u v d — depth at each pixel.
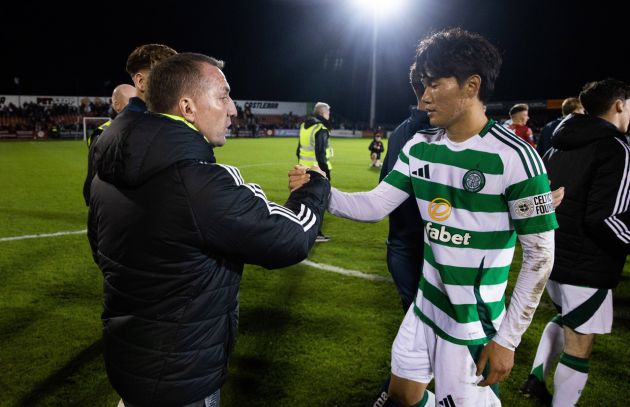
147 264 1.33
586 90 2.22
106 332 1.46
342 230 6.32
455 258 1.61
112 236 1.37
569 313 2.22
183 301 1.36
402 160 1.82
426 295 1.75
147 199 1.30
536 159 1.46
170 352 1.38
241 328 3.35
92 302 3.79
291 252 1.40
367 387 2.66
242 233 1.31
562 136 2.21
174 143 1.28
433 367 1.74
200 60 1.41
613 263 2.14
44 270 4.52
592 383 2.71
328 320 3.50
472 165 1.54
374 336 3.25
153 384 1.40
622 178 2.02
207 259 1.36
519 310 1.47
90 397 2.54
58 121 27.36
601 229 2.05
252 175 11.34
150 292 1.35
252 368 2.83
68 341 3.13
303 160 6.25
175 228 1.29
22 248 5.21
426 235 1.72
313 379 2.73
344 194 1.89
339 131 34.12
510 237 1.58
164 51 2.46
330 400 2.55
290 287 4.17
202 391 1.44
